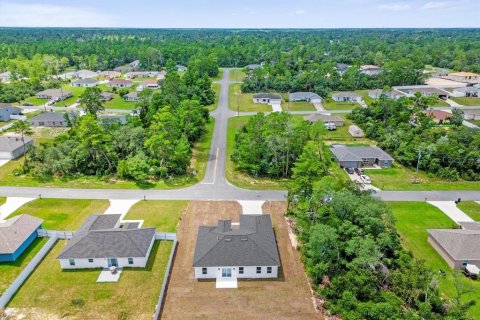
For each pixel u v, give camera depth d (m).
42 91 143.75
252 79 153.00
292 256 48.62
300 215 52.16
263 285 43.22
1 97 130.88
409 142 84.19
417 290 39.28
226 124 108.06
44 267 45.72
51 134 99.62
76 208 60.25
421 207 62.47
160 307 39.34
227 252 44.81
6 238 48.16
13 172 73.44
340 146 86.62
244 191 67.06
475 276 44.94
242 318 38.25
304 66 179.50
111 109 123.94
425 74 162.00
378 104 108.25
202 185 69.25
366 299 39.47
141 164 70.44
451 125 105.12
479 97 137.62
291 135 72.50
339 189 51.94
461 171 75.94
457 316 35.31
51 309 39.16
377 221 45.09
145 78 183.38
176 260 47.25
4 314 38.38
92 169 74.31
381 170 78.12
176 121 84.38
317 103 132.88
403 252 45.47
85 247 45.78
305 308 39.72
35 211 59.16
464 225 54.69
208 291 42.03
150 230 50.44
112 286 42.56
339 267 44.31
